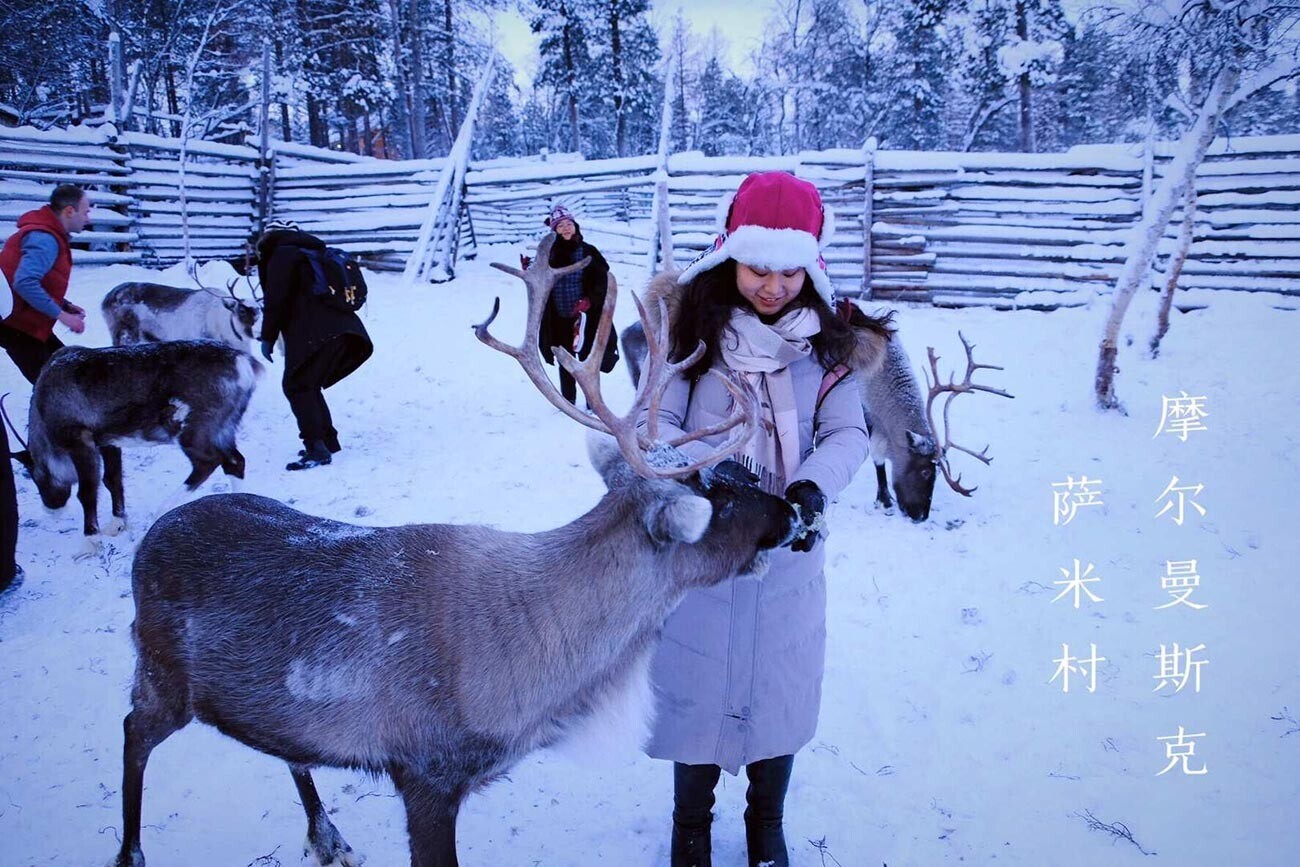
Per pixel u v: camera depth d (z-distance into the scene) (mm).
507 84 34750
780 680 2385
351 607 2229
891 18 33000
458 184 14656
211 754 3318
